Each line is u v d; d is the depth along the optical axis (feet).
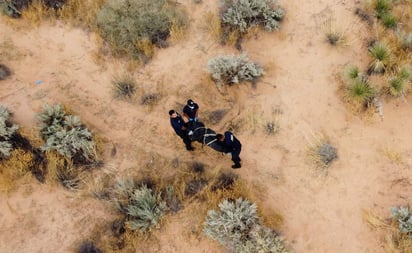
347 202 32.37
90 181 33.99
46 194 33.55
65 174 33.94
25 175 33.86
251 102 36.65
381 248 30.71
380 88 36.06
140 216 31.53
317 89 36.73
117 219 32.45
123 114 36.81
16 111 36.60
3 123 34.12
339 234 31.37
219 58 36.63
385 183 32.83
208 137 31.99
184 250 31.22
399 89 34.83
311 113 35.81
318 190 32.89
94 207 33.06
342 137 34.65
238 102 36.76
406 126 34.83
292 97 36.60
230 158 34.50
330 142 34.50
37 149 34.53
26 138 34.94
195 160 34.55
